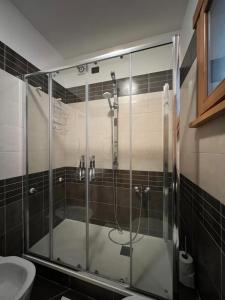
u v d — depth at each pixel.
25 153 1.48
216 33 0.81
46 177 1.69
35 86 1.55
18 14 1.38
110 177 1.82
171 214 1.18
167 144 1.31
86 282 1.18
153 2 1.31
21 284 0.94
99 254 1.44
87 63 1.47
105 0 1.30
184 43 1.40
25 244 1.45
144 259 1.28
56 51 1.92
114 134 1.79
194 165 1.14
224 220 0.71
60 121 1.85
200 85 0.97
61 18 1.47
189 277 1.11
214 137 0.82
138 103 1.64
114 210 1.78
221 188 0.74
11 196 1.33
